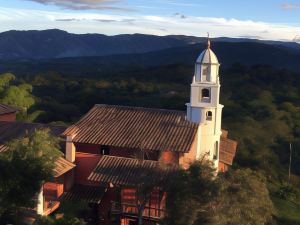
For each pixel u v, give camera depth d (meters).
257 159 61.41
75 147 33.38
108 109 37.06
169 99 84.50
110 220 31.77
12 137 34.47
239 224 21.30
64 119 72.88
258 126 74.75
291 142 69.25
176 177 24.66
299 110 84.56
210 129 34.38
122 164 31.00
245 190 22.20
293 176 59.44
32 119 62.59
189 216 21.81
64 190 32.22
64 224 23.12
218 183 22.05
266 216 23.38
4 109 45.56
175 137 32.25
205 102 34.41
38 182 24.27
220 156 37.72
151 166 29.80
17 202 23.16
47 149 25.95
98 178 29.48
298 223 38.62
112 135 32.91
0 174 22.70
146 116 35.59
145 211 29.75
